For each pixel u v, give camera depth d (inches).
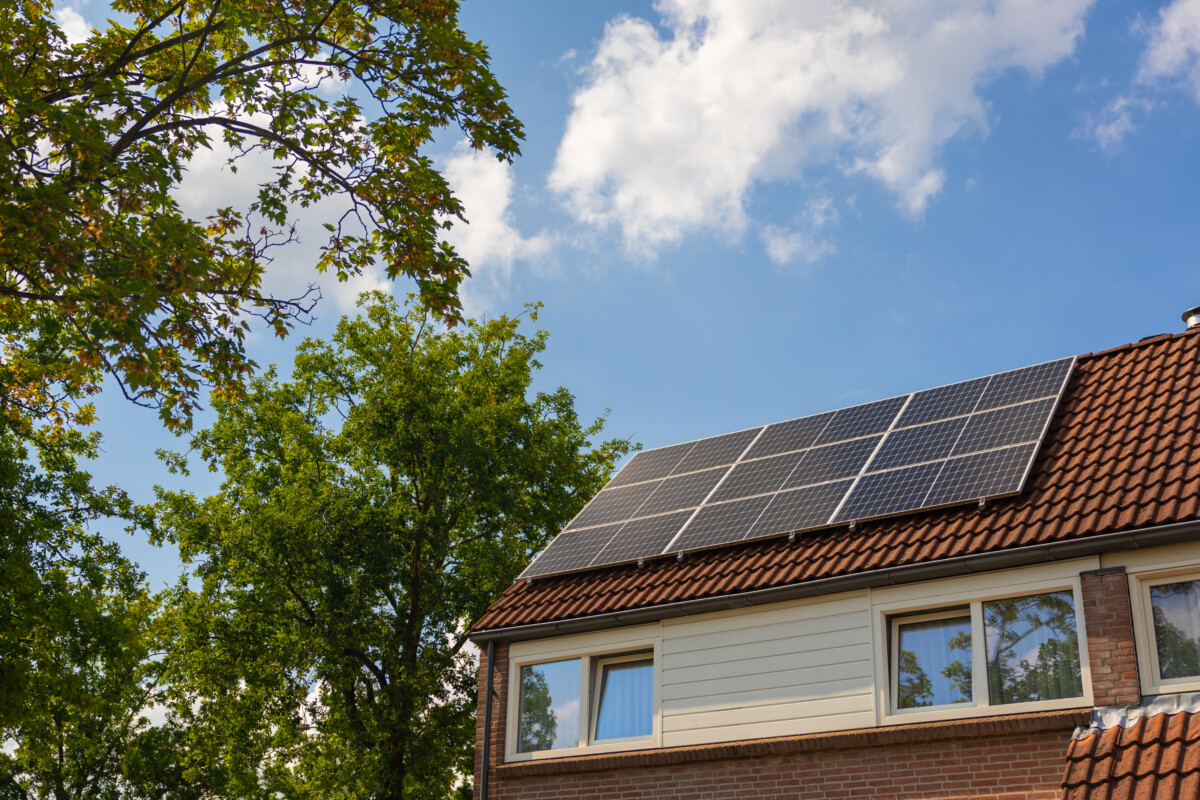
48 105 446.6
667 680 555.5
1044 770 428.5
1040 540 448.5
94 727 1445.6
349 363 1259.2
